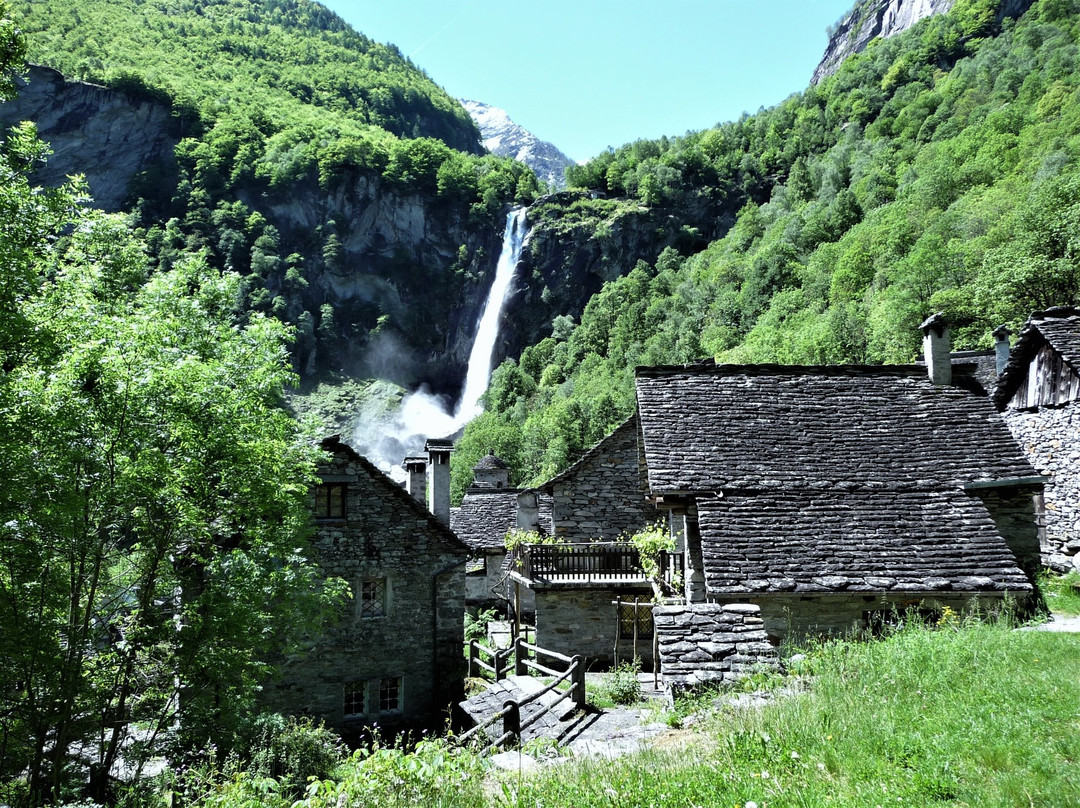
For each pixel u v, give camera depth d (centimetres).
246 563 1203
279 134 14688
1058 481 1653
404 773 611
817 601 1188
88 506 1041
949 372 1580
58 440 981
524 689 1477
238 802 685
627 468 2136
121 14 19362
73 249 1259
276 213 13500
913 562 1206
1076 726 544
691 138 16775
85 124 12631
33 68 12138
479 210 14162
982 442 1430
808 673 841
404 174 14012
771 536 1249
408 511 1842
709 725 707
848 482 1358
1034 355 1752
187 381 1130
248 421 1221
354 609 1777
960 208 6762
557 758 727
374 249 13638
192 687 1177
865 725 583
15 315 969
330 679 1739
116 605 1186
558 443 5750
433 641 1831
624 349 9800
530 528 2256
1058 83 8556
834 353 5638
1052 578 1368
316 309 12988
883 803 443
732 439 1444
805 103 16338
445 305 13625
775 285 8962
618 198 14550
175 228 12225
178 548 1220
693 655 877
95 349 1041
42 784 1062
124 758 1199
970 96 11056
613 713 1139
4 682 1008
